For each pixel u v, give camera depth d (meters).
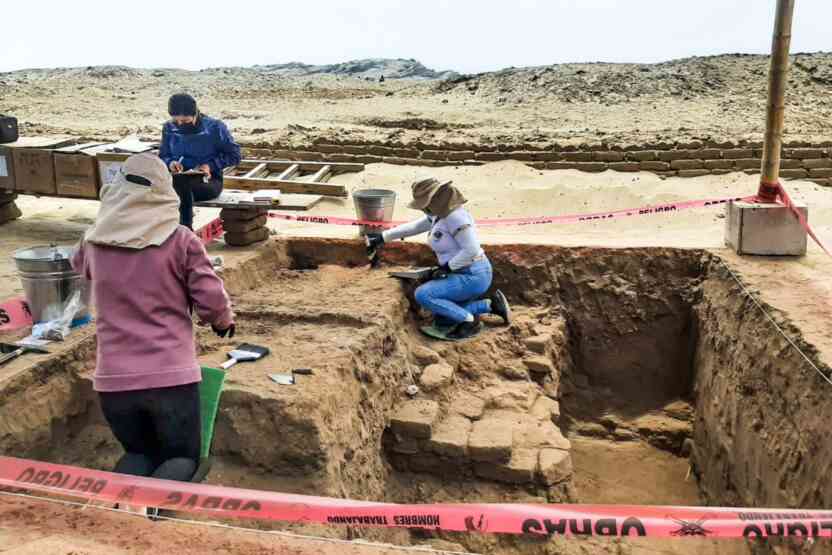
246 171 12.02
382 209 7.79
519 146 12.06
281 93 23.88
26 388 4.46
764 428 5.59
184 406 3.43
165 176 3.46
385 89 24.12
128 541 3.13
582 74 20.92
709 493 6.54
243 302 6.41
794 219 7.10
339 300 6.50
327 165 11.80
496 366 6.66
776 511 3.04
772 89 6.86
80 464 4.62
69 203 9.99
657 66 21.61
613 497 6.71
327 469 4.54
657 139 12.41
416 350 6.53
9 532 3.16
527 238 8.35
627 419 7.69
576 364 7.87
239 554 3.09
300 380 4.84
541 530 3.03
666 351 7.71
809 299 6.02
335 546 3.18
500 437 5.55
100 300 3.40
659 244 7.84
